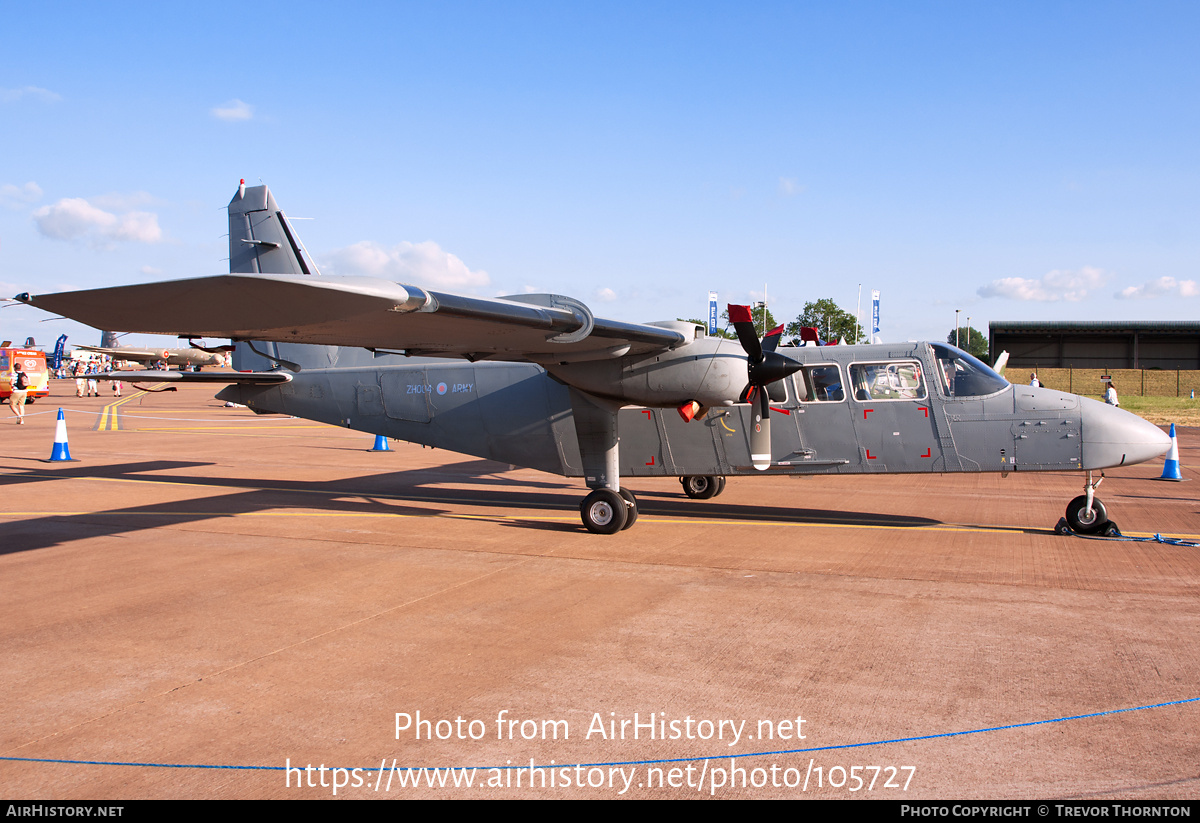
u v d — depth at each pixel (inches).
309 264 486.0
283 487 533.6
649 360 363.6
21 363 1475.1
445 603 255.1
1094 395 1946.4
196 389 2576.3
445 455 741.3
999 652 206.4
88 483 543.8
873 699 176.6
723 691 181.6
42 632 227.0
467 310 251.1
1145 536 358.3
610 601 256.7
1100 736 157.8
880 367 379.2
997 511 432.8
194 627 231.5
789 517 417.4
